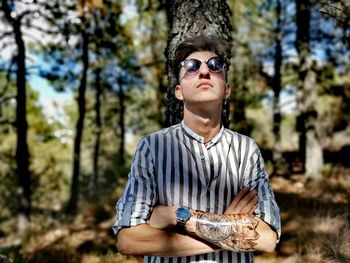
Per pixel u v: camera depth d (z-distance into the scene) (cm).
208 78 203
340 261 469
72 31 1303
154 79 2062
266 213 199
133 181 205
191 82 204
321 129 2014
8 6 1226
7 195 1811
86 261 775
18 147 1368
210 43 206
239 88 1942
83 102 1638
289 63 1878
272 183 1285
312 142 1288
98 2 1122
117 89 2117
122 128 2286
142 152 211
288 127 2900
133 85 2075
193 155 207
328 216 688
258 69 1936
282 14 1755
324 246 571
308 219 739
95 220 1130
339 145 1920
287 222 749
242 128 1952
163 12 1531
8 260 486
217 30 346
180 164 206
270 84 1952
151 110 2350
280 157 1814
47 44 1366
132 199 201
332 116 2064
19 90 1359
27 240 1039
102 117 2467
